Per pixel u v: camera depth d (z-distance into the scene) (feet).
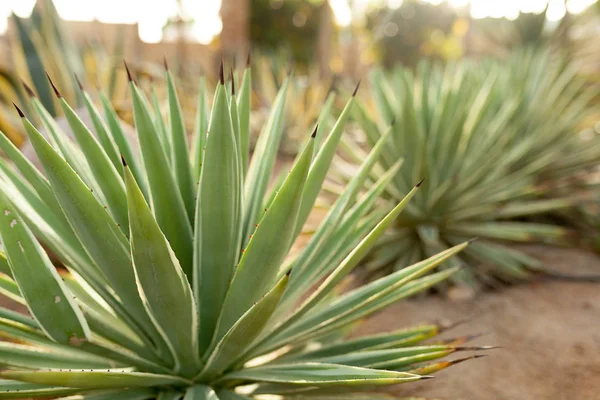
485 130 12.40
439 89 13.06
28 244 4.20
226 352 4.81
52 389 4.82
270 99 26.61
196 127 6.14
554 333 9.30
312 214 14.47
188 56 39.91
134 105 4.87
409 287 5.92
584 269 12.37
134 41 33.71
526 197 13.66
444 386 7.73
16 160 4.81
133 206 3.86
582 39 33.71
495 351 8.75
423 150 10.75
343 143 11.73
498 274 11.71
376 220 6.38
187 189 5.48
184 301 4.49
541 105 15.17
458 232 11.66
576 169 14.89
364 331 9.39
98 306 5.69
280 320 5.72
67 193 4.23
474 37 43.32
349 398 5.86
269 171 5.75
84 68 14.33
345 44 51.37
